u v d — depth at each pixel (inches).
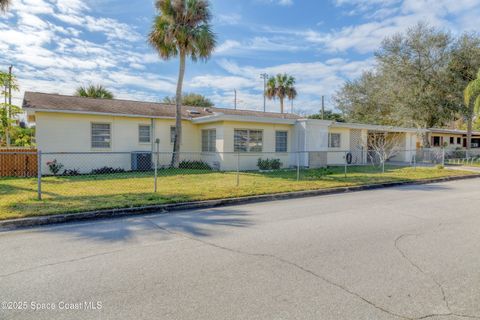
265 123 684.1
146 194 325.4
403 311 106.9
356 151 845.2
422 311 106.7
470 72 964.0
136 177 505.7
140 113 657.0
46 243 181.6
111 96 1005.2
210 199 304.0
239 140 650.2
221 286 126.0
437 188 422.9
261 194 335.3
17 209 247.0
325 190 379.2
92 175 540.4
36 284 128.1
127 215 256.5
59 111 555.8
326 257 157.0
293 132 724.7
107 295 118.9
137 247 174.1
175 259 155.4
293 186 390.3
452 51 970.7
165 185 405.4
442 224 222.4
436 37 964.0
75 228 215.3
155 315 104.9
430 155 901.2
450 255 158.9
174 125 694.5
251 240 185.6
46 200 287.7
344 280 130.6
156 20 604.7
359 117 1350.9
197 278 133.5
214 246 175.2
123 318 103.3
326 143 733.9
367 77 1343.5
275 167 672.4
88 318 103.4
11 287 125.5
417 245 174.9
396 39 1021.2
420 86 992.9
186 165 698.2
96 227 217.9
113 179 478.0
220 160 637.3
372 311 106.7
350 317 103.2
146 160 649.6
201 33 602.2
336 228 211.6
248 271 140.5
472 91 837.2
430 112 989.2
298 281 130.0
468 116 1003.3
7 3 442.9
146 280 131.7
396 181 458.3
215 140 660.1
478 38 960.3
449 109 987.3
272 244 177.9
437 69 975.0
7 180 464.4
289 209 280.1
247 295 118.4
